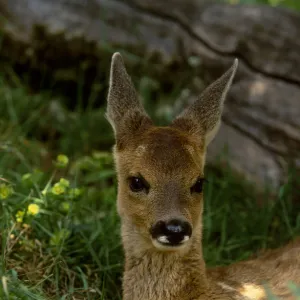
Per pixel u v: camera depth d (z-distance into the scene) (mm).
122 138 9133
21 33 14086
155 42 13883
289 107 12469
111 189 11891
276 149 12398
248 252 10727
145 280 8852
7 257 9594
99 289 9742
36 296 8500
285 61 12766
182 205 8398
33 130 14219
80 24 13984
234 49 13172
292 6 16484
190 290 8758
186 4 13859
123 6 14109
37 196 10625
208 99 9484
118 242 10375
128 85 9531
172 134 8914
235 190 12180
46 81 14883
